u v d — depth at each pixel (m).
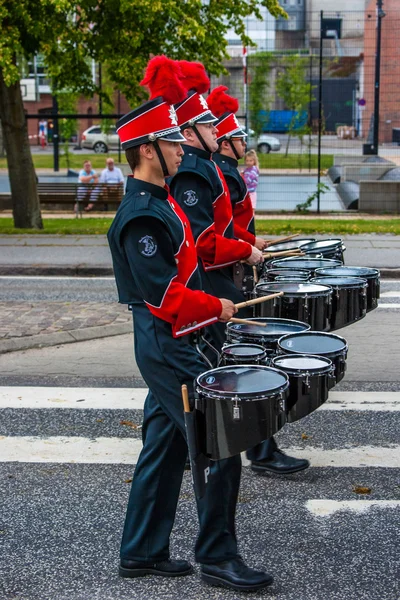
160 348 4.09
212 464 4.22
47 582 4.46
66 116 20.61
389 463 6.09
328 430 6.79
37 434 6.75
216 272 5.49
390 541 4.88
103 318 10.49
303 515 5.25
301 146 38.19
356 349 9.28
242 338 5.05
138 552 4.45
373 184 22.06
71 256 15.02
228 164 6.07
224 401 3.80
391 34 32.81
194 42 17.67
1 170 41.50
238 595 4.27
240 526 5.09
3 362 8.82
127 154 4.12
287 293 5.46
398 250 15.32
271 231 17.31
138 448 6.45
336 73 47.53
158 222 3.95
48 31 16.50
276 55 42.34
